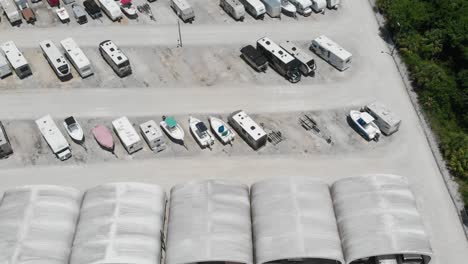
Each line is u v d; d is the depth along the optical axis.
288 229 37.47
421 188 44.00
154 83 52.78
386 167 45.47
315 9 60.50
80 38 57.62
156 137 45.69
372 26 59.34
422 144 47.38
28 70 53.00
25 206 38.72
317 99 51.12
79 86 52.47
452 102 51.53
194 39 57.50
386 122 46.88
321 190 40.78
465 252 39.78
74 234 38.81
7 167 45.44
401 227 37.69
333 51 53.28
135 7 61.38
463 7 59.62
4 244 36.62
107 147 46.25
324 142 47.44
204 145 46.66
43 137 47.84
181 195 40.28
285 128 48.56
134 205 39.16
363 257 36.66
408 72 54.06
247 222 39.22
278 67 53.28
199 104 50.72
